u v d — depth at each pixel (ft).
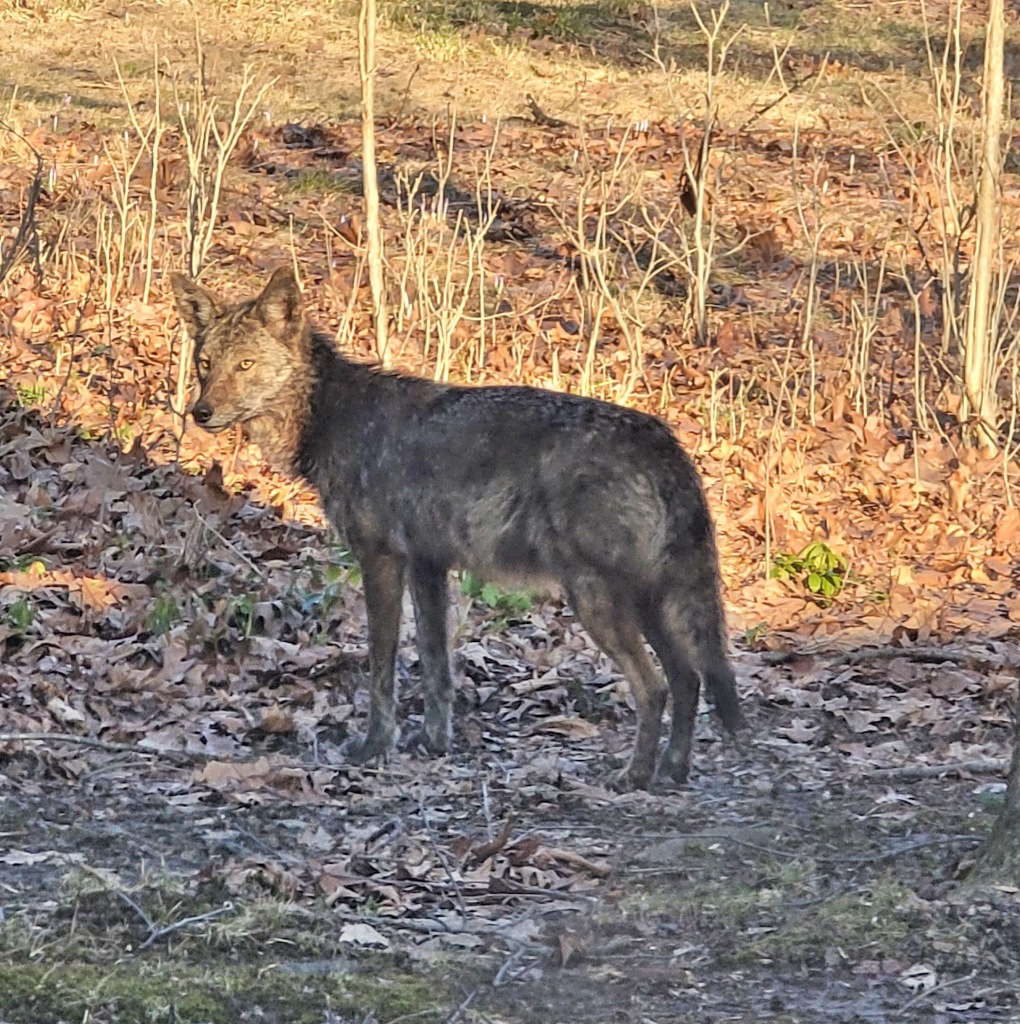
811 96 103.50
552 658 41.70
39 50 99.09
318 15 110.83
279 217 76.23
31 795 31.19
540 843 30.22
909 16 122.72
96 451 51.85
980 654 42.16
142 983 23.06
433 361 60.59
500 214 79.41
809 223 80.23
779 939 25.57
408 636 43.60
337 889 27.07
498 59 106.32
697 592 34.19
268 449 37.86
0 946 24.03
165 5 109.70
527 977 24.44
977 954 25.08
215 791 32.04
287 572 45.14
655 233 68.39
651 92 102.17
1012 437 57.82
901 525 51.39
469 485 35.29
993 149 58.80
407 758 35.86
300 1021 22.48
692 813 32.27
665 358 64.85
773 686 40.04
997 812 31.63
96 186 76.13
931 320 70.23
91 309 63.87
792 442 57.06
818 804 32.76
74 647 39.24
